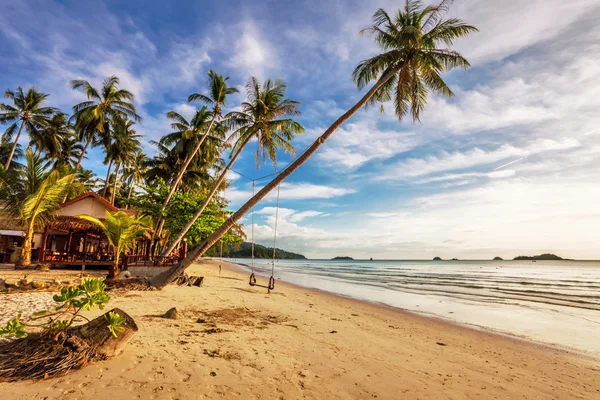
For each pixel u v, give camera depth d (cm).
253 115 2217
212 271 3194
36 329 558
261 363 516
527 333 1077
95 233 1947
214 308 985
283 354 576
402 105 1446
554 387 572
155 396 368
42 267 1595
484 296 2144
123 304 904
